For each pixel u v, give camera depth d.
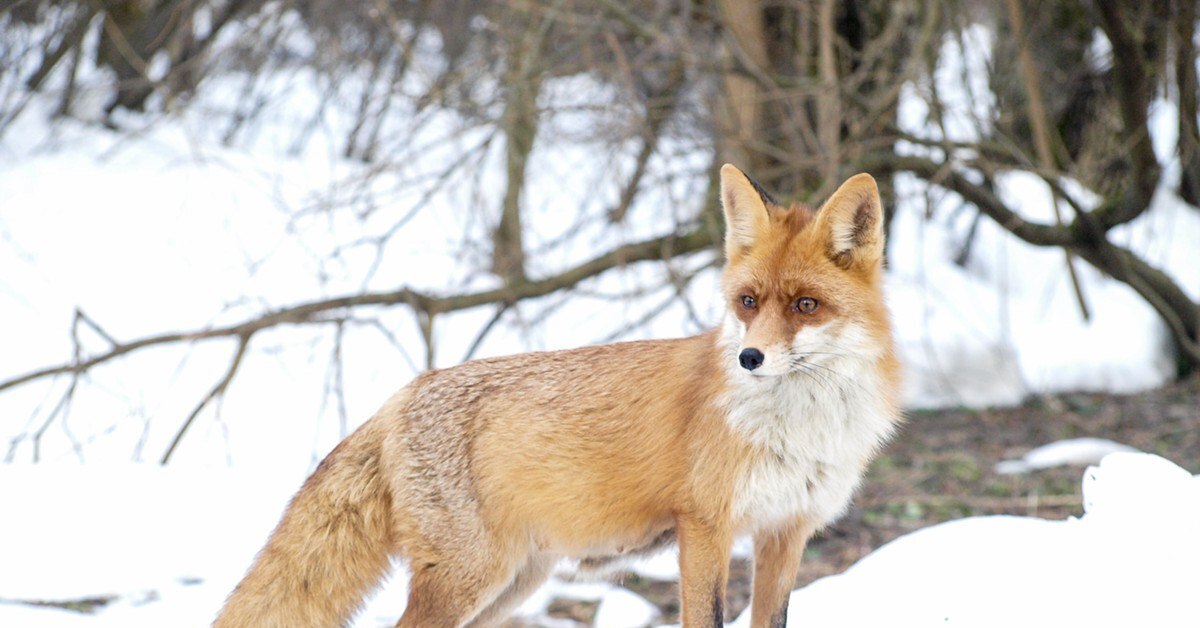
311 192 14.74
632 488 6.09
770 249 5.86
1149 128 14.74
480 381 6.45
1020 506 11.75
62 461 11.75
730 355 5.81
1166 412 14.92
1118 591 5.37
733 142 12.83
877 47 13.09
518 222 14.41
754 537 6.24
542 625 10.23
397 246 17.20
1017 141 16.59
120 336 15.06
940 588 6.23
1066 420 14.95
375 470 6.44
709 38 14.78
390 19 14.67
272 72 22.28
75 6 20.44
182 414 13.41
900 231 19.75
